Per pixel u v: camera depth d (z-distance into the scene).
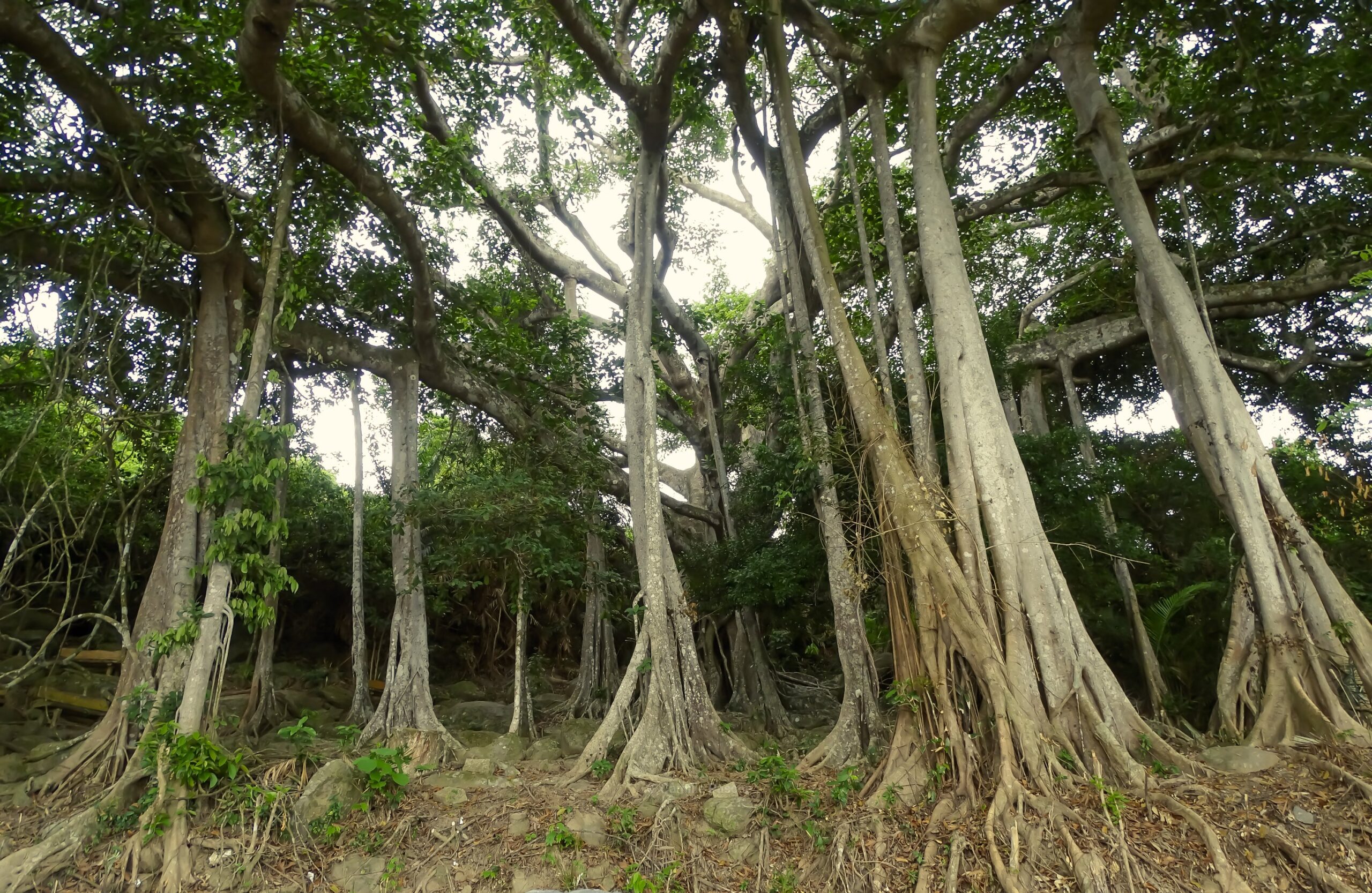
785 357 11.75
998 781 6.51
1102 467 11.88
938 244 9.16
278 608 15.55
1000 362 12.49
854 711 8.39
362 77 10.43
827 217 14.02
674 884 6.31
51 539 9.31
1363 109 10.59
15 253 9.28
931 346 12.20
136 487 11.35
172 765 6.84
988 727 7.07
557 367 14.48
